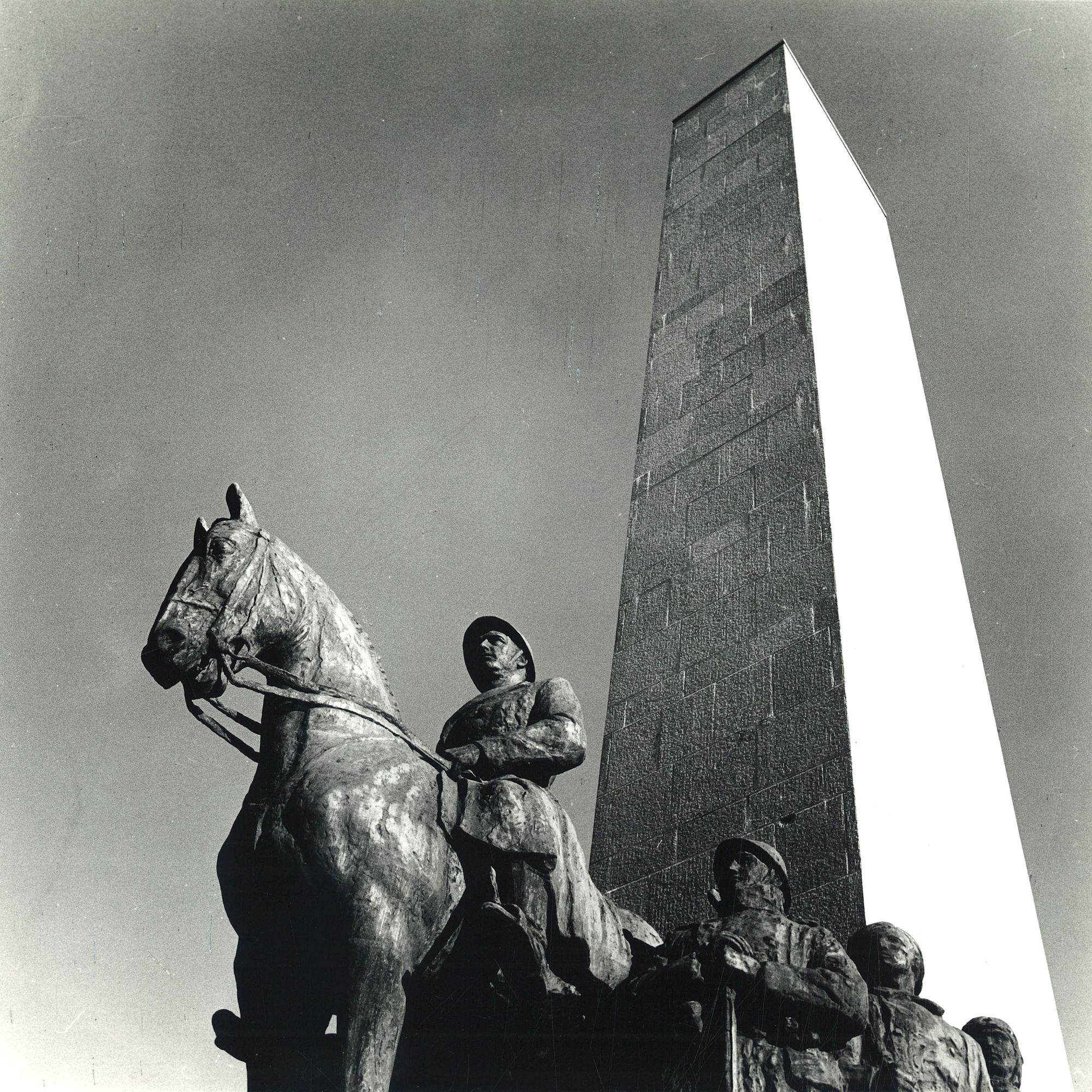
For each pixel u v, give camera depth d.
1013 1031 10.13
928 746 12.60
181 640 8.10
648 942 9.30
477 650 10.02
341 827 7.90
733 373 15.30
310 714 8.39
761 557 13.55
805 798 11.71
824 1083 8.18
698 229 17.31
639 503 15.20
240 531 8.54
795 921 8.68
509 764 8.80
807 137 17.42
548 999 8.09
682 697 13.32
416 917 7.98
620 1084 8.14
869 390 15.19
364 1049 7.62
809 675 12.40
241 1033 8.09
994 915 12.09
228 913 8.14
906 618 13.44
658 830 12.64
